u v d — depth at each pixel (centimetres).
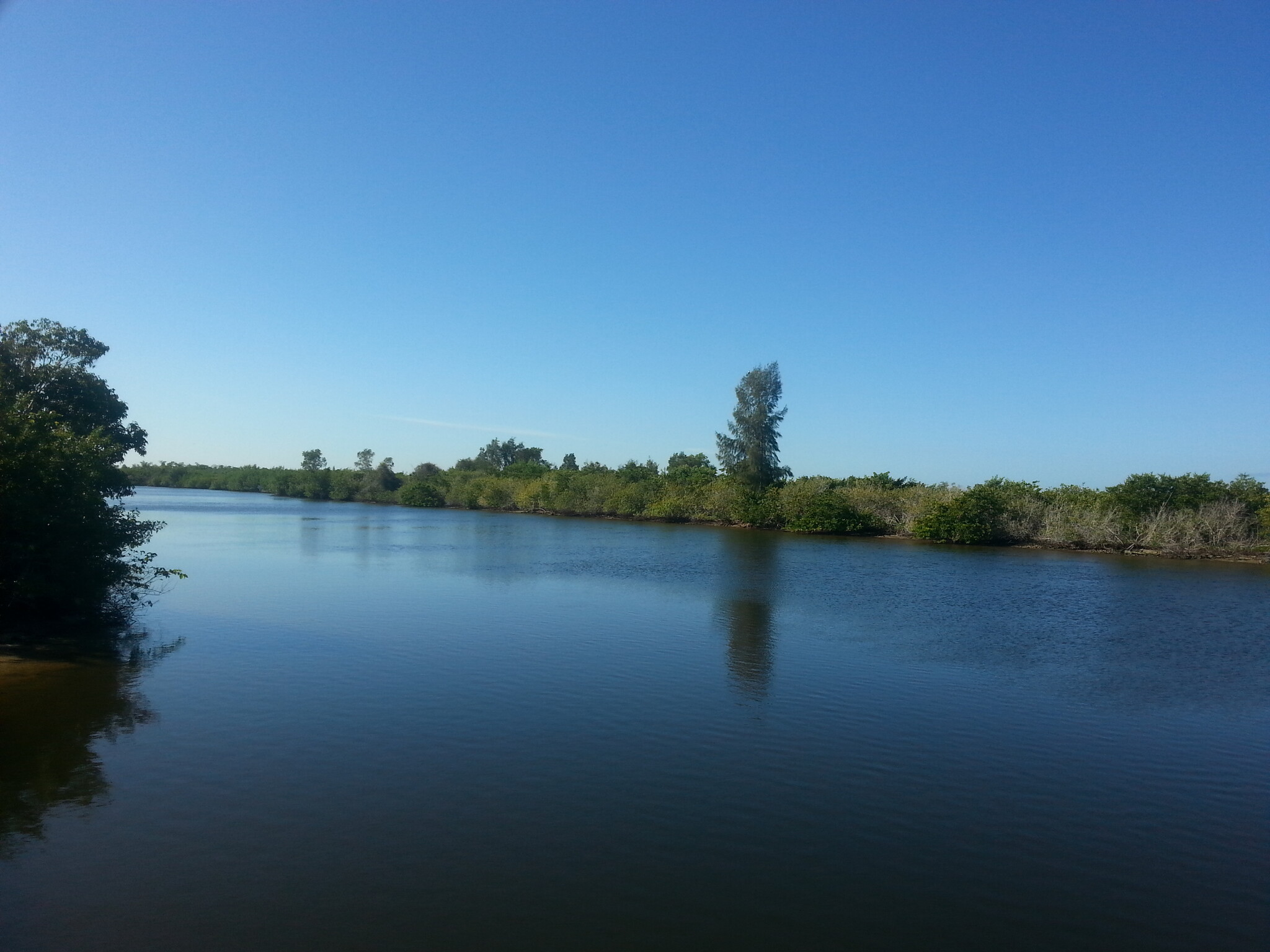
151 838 900
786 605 2498
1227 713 1441
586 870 846
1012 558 4034
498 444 15300
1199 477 4453
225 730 1258
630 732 1275
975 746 1249
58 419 2319
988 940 745
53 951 693
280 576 3059
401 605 2400
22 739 1209
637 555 4031
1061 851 919
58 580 1861
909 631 2117
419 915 757
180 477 16675
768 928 750
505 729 1277
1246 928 777
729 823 964
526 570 3331
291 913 756
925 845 923
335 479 11956
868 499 5550
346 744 1201
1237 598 2767
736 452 7350
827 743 1248
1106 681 1648
